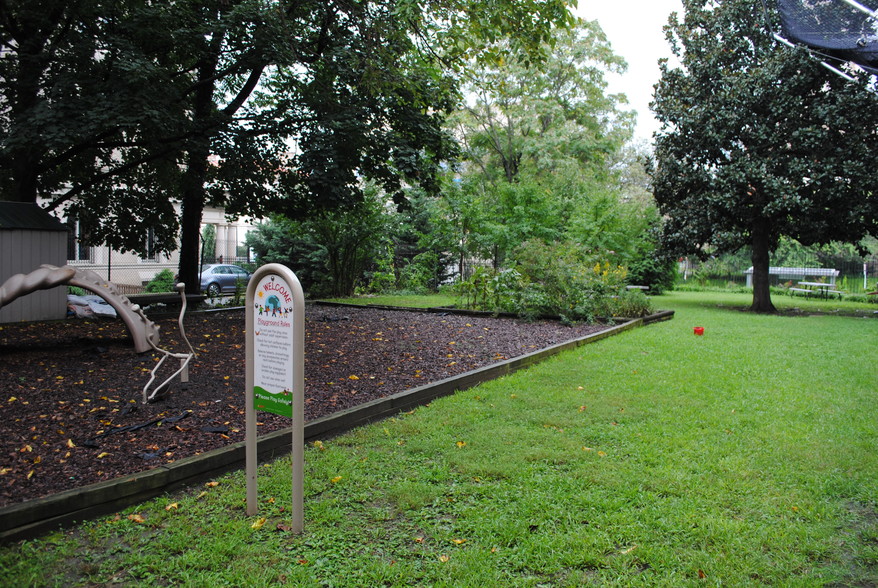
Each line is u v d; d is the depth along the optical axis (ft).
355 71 34.63
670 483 11.98
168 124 31.60
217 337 29.09
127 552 9.28
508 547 9.59
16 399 16.65
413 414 17.22
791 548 9.55
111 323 33.40
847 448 14.25
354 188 39.04
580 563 9.06
